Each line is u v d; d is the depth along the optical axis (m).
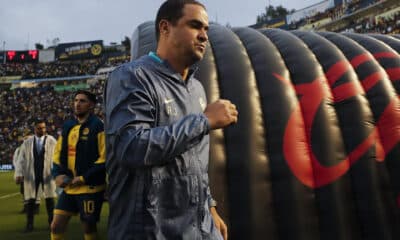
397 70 3.65
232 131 3.00
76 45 52.88
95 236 3.57
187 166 1.41
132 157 1.26
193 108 1.56
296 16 41.56
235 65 3.40
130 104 1.33
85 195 3.46
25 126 38.06
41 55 53.34
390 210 3.00
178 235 1.36
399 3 30.08
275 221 2.86
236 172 2.88
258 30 4.66
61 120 39.09
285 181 2.93
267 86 3.30
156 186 1.34
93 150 3.57
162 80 1.48
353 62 3.74
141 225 1.32
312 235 2.86
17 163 5.60
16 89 47.91
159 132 1.28
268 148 3.04
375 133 3.21
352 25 35.16
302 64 3.55
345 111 3.29
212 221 1.57
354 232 2.94
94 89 46.97
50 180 5.64
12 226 5.76
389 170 3.12
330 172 3.00
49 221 5.65
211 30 4.14
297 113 3.18
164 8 1.55
